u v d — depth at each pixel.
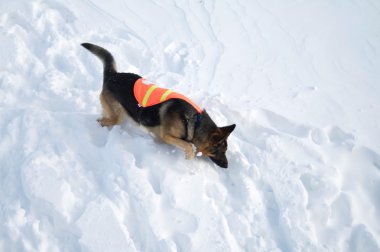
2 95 5.16
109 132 4.79
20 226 3.64
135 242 3.73
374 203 4.46
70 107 5.23
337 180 4.50
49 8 7.04
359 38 7.40
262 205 4.23
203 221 3.83
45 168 4.07
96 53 5.01
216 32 7.15
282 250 3.86
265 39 7.12
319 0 8.48
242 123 5.31
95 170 4.33
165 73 5.99
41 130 4.59
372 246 3.88
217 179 4.50
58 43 6.20
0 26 6.26
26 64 5.74
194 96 5.55
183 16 7.45
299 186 4.29
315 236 3.92
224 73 6.19
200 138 4.46
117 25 6.96
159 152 4.52
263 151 4.73
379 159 4.84
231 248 3.66
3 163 4.26
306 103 5.73
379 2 8.59
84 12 7.09
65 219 3.69
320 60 6.75
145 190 3.96
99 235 3.57
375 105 5.82
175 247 3.56
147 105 4.54
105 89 4.89
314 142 5.11
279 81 6.17
